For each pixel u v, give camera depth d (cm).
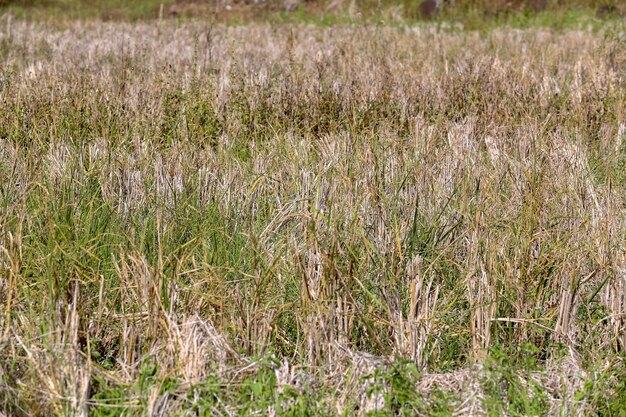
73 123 854
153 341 466
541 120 942
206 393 432
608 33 1504
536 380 464
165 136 850
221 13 2422
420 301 500
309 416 422
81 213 610
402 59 1343
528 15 2127
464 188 648
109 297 531
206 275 526
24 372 453
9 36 1614
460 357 507
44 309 489
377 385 438
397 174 683
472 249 546
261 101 945
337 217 568
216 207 621
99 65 1308
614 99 1005
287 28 1933
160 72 1138
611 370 480
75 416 418
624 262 532
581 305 536
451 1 2225
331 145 769
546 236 579
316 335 473
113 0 2752
